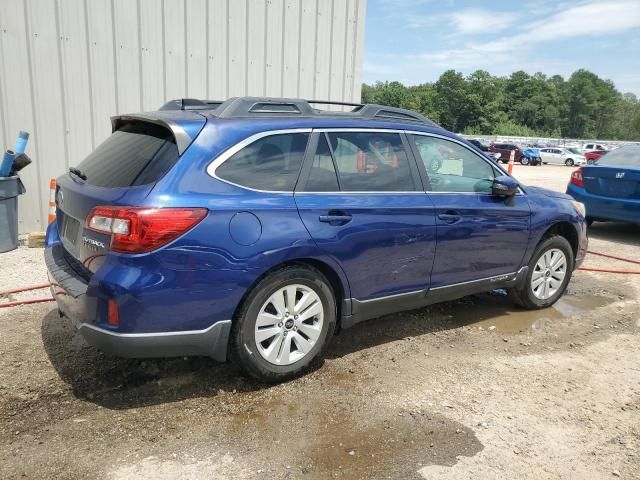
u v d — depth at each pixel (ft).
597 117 448.65
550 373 13.16
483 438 10.27
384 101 409.49
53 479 8.66
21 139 20.75
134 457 9.27
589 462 9.72
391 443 10.00
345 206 12.09
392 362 13.37
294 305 11.75
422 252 13.62
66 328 14.40
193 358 12.98
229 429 10.21
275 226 11.05
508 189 15.15
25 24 21.94
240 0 26.48
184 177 10.28
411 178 13.66
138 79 24.59
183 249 10.02
